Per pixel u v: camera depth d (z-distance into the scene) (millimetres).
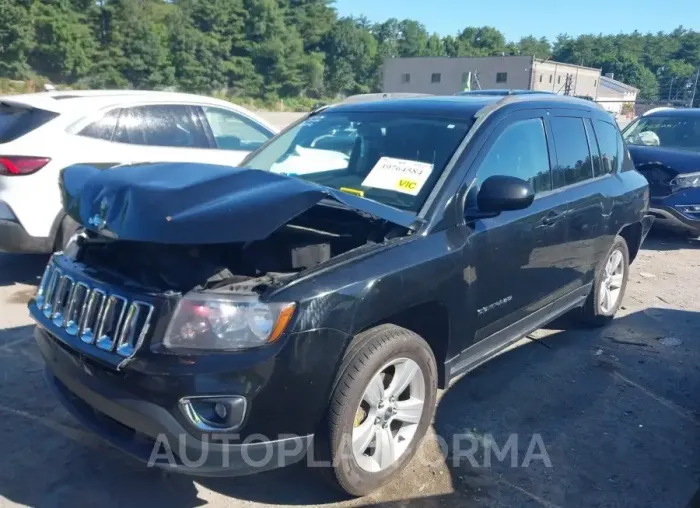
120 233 2742
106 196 2961
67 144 5840
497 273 3785
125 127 6355
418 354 3273
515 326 4195
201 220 2697
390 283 3041
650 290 6984
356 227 3453
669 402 4410
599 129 5211
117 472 3363
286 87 68938
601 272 5340
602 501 3332
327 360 2834
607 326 5781
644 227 5977
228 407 2648
